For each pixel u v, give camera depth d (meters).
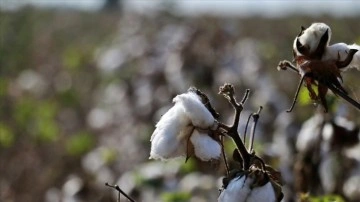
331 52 3.65
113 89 13.73
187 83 10.20
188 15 17.25
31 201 10.67
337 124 5.61
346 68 3.66
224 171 5.44
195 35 10.63
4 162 11.80
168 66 10.79
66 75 19.08
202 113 3.47
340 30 20.77
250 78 11.07
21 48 20.48
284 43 22.48
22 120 14.07
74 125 15.41
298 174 5.78
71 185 8.60
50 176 11.10
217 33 10.70
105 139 12.34
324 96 3.69
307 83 3.71
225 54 10.72
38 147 12.76
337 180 5.64
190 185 6.95
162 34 13.60
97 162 9.99
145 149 10.35
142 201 7.20
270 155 6.57
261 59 15.46
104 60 14.89
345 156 5.61
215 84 10.21
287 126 7.62
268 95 10.36
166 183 7.19
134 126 11.30
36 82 18.36
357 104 3.61
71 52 21.88
